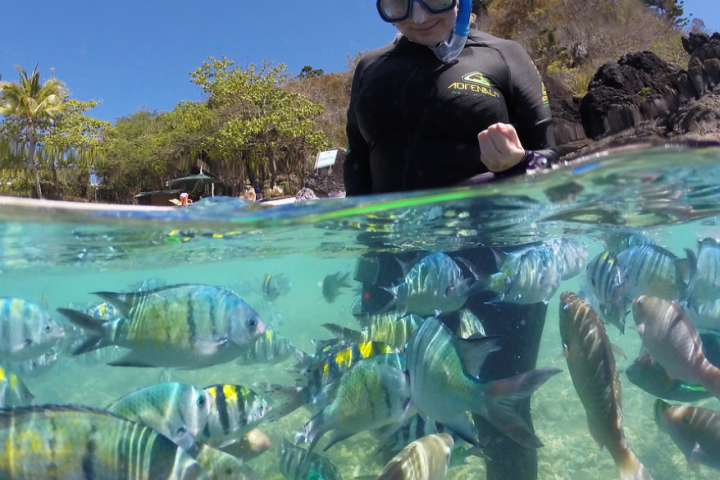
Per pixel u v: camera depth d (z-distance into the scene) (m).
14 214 1.09
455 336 0.84
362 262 1.51
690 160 1.01
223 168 12.44
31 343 1.33
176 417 0.88
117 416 0.60
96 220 1.16
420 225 1.48
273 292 2.66
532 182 1.06
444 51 1.09
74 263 2.19
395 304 1.16
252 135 11.55
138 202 12.95
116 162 12.55
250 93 11.93
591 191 1.21
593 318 0.92
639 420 1.81
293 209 1.22
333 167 4.02
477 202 1.22
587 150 1.16
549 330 3.78
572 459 1.48
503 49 1.17
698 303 1.36
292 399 1.09
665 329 1.09
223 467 0.76
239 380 2.35
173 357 0.98
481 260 1.53
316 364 1.10
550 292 1.20
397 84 1.14
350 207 1.19
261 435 1.29
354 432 0.92
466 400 0.80
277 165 12.23
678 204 1.52
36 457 0.57
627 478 0.86
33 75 12.22
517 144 0.96
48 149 12.04
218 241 1.68
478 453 1.13
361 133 1.25
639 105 3.37
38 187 11.34
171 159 12.61
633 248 1.35
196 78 12.37
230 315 1.00
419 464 0.79
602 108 3.37
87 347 0.96
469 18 1.10
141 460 0.59
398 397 0.88
